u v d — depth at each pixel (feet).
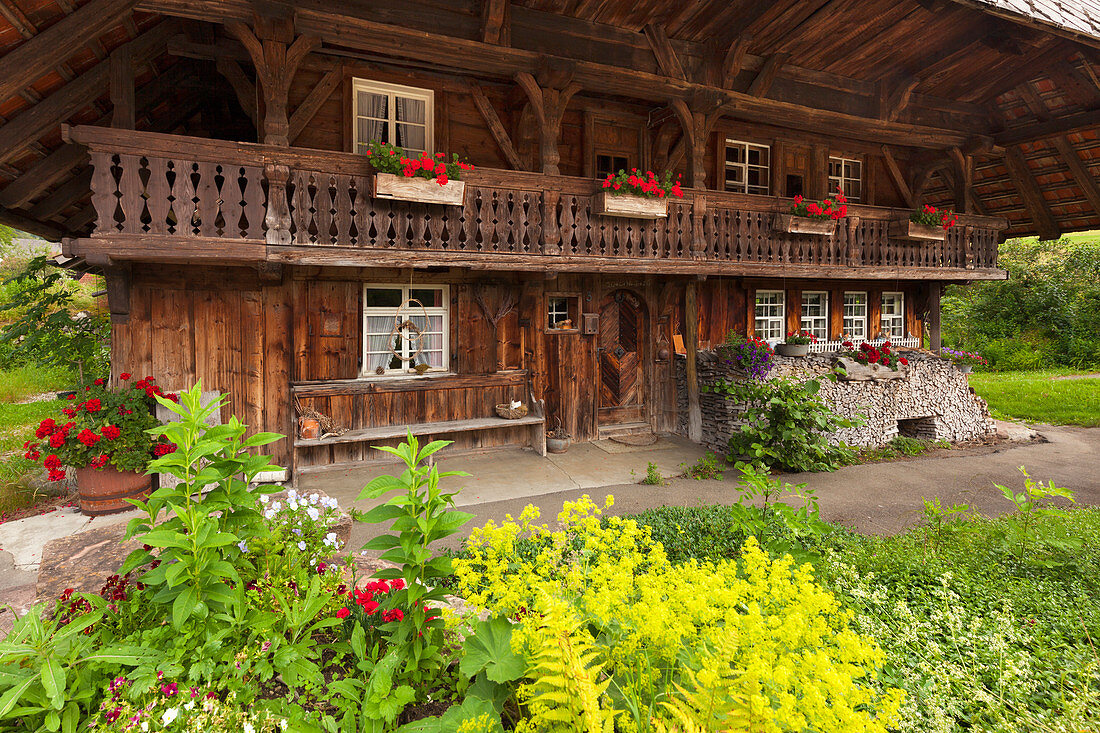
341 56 26.91
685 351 36.81
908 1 28.99
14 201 24.52
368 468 27.78
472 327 30.91
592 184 27.94
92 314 34.53
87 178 27.78
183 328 24.12
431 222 24.52
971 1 24.70
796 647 6.31
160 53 23.48
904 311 46.29
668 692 5.87
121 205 19.56
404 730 6.72
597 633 7.49
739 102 31.50
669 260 29.71
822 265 34.14
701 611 6.15
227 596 7.33
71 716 6.47
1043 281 77.41
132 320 23.18
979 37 31.55
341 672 8.19
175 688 6.68
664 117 33.12
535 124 30.53
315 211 22.35
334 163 22.50
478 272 30.76
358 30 22.85
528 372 32.24
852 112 35.55
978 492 25.40
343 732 6.93
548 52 27.12
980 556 15.42
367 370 29.01
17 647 6.39
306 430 25.46
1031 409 45.88
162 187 19.99
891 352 37.22
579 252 27.76
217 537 7.23
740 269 31.45
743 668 5.91
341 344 27.94
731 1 28.35
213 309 24.67
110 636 7.67
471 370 30.94
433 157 23.79
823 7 28.94
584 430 34.30
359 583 11.59
